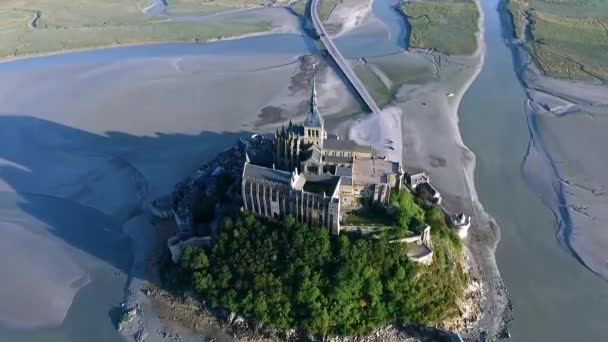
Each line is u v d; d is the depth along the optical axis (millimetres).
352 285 151125
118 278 177875
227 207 180250
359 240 156500
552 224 197250
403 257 156250
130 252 187750
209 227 178375
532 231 193500
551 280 173250
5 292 173625
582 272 176625
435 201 193750
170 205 196500
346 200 167750
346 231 160750
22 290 174250
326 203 152625
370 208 168875
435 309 154875
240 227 165000
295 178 160000
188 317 163125
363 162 176875
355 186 167000
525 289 169625
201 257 164000
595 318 160375
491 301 165250
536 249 185625
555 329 156750
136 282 176000
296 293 153500
